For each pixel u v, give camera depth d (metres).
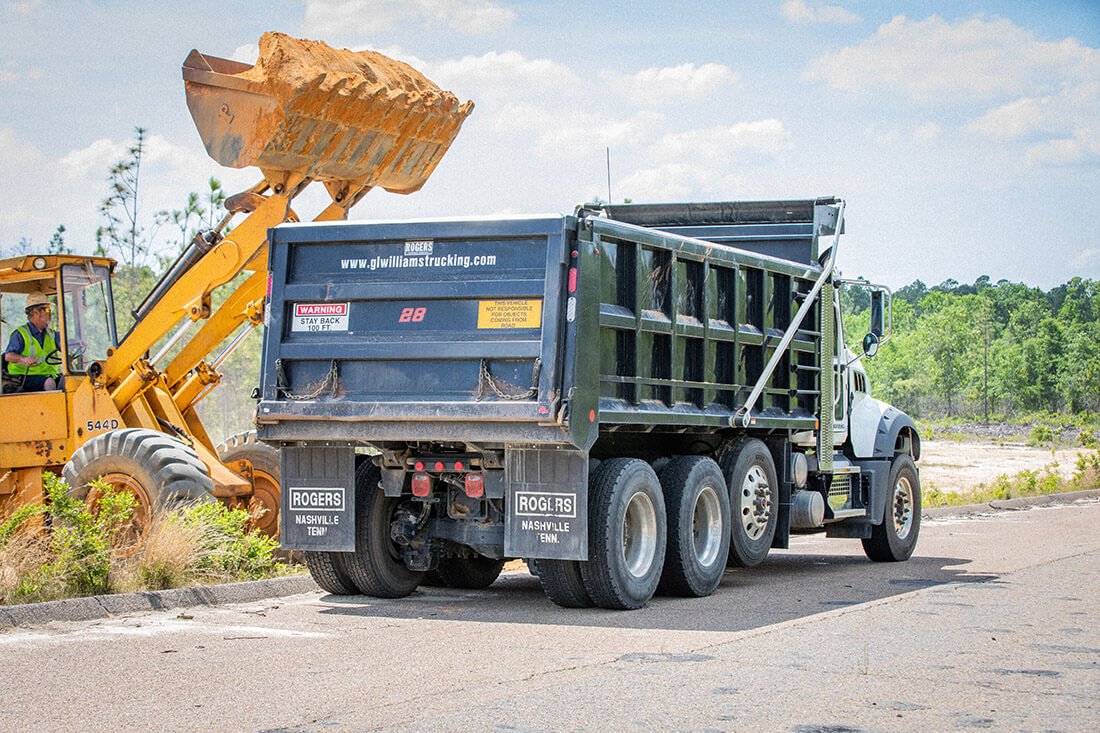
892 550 14.17
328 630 9.01
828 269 13.13
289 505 10.47
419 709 6.47
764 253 13.67
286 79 11.61
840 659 7.74
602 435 10.77
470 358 9.63
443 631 8.98
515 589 11.77
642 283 10.34
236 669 7.50
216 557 10.93
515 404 9.38
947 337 97.88
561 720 6.23
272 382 10.28
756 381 12.04
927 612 9.66
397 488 10.47
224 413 28.94
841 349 14.06
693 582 10.85
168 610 9.87
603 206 14.10
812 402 13.06
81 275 13.33
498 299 9.64
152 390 13.24
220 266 12.68
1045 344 99.94
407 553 10.79
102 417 12.94
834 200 13.38
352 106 11.98
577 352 9.40
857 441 14.13
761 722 6.19
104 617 9.44
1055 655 7.86
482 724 6.16
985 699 6.66
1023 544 15.24
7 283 13.49
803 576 12.75
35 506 10.31
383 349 9.92
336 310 10.17
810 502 12.85
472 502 10.48
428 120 12.65
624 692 6.84
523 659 7.82
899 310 123.69
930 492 23.52
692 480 10.89
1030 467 34.06
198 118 12.02
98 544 10.00
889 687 6.95
